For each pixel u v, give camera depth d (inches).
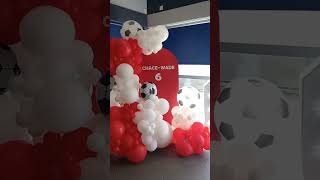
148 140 134.4
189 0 174.9
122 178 113.7
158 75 159.6
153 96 145.2
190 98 147.9
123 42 134.7
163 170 123.1
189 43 182.7
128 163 133.0
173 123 152.1
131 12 195.2
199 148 139.8
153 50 144.5
